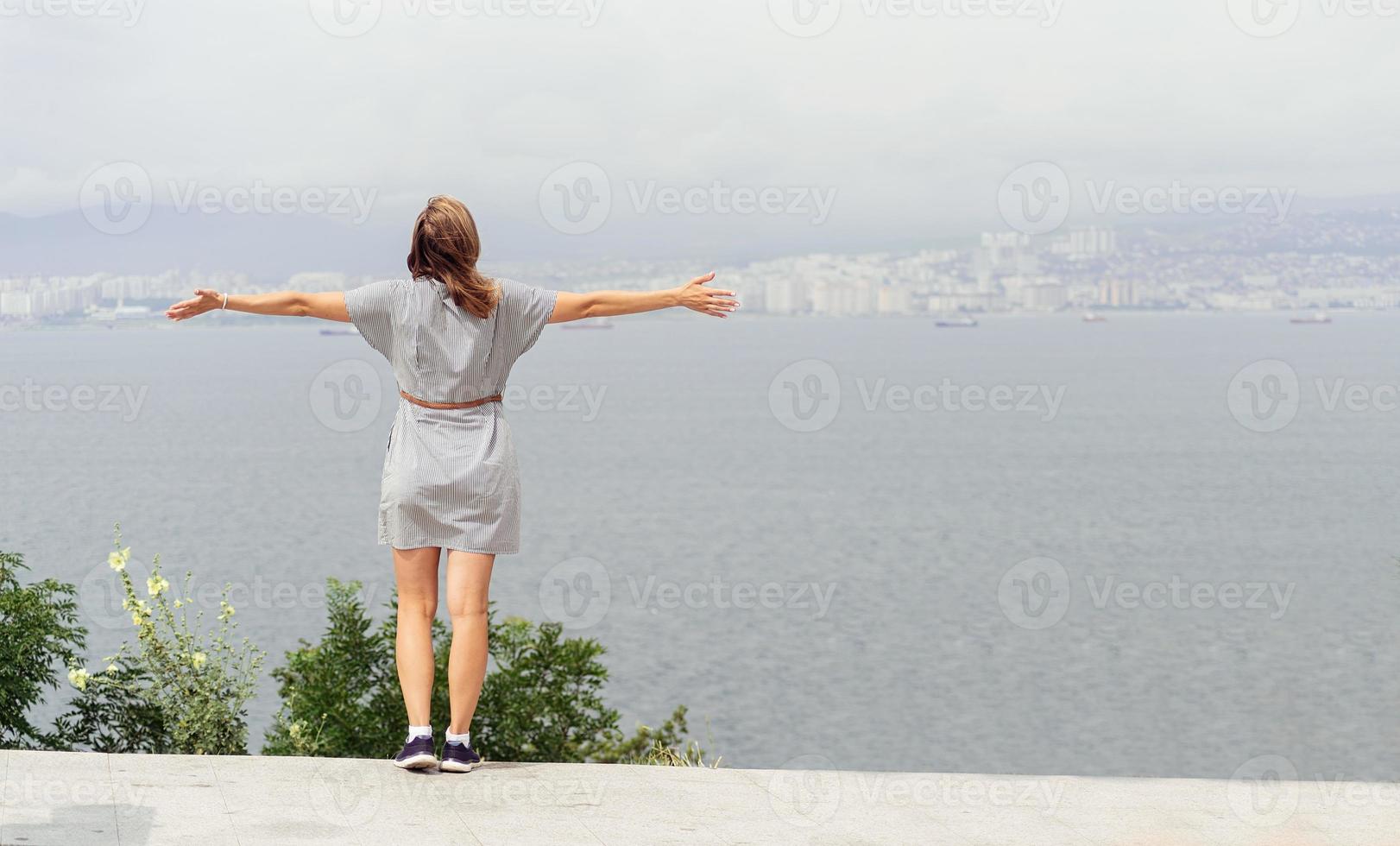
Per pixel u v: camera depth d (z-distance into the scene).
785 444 146.88
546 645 7.84
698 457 131.75
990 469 118.31
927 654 51.28
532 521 86.38
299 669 7.18
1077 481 107.31
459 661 4.45
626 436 153.75
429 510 4.40
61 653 6.14
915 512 90.00
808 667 48.94
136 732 6.23
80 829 3.58
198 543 67.50
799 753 36.94
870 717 41.72
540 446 141.88
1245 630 55.81
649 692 44.44
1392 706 42.50
